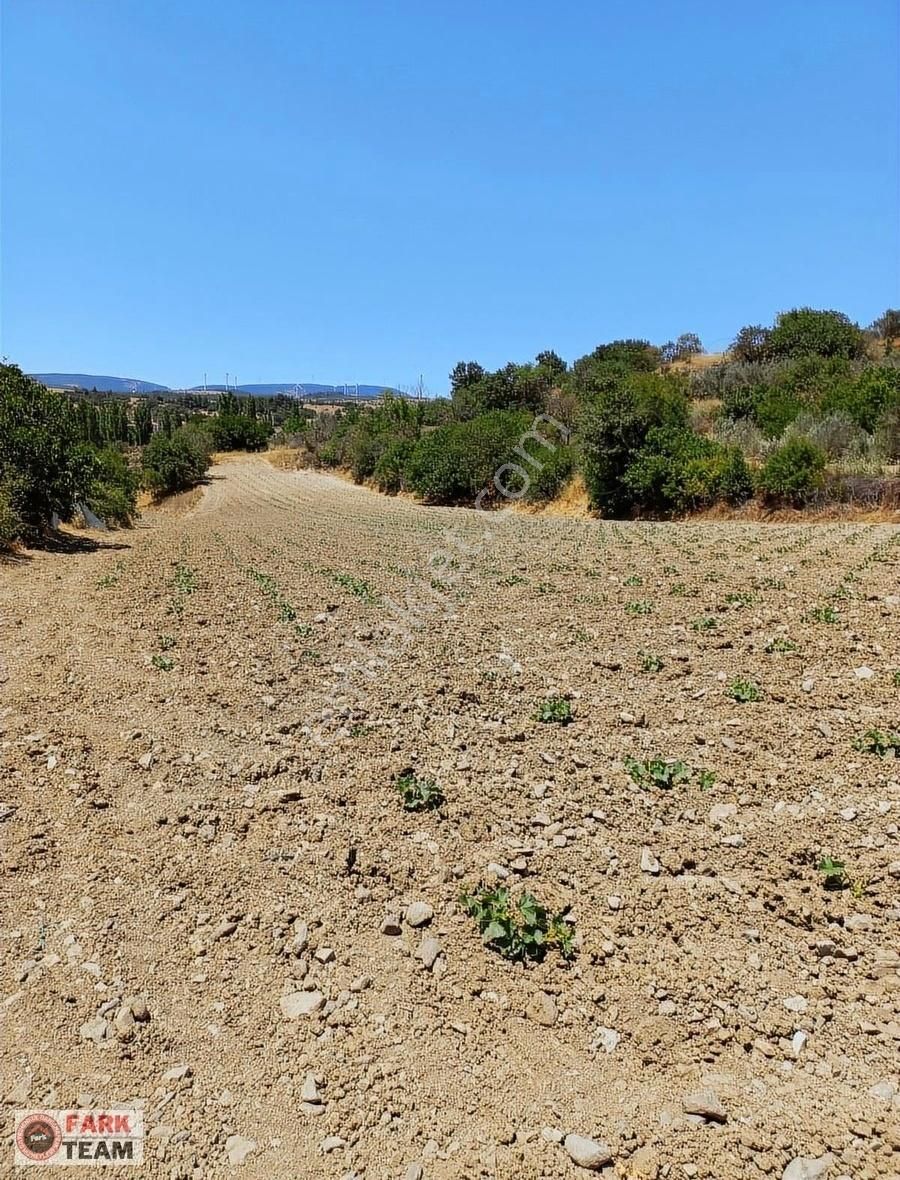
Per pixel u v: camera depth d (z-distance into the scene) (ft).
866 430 69.36
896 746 16.26
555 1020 9.52
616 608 30.96
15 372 54.29
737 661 22.97
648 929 11.19
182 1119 8.17
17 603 32.35
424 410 182.29
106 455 105.40
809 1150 7.71
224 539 66.95
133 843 13.30
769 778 15.44
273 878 12.42
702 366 154.30
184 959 10.56
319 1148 7.84
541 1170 7.55
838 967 10.28
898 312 135.54
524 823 14.08
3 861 12.60
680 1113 8.22
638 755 16.87
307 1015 9.62
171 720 18.85
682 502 69.26
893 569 34.88
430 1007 9.79
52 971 10.26
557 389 140.67
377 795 15.20
